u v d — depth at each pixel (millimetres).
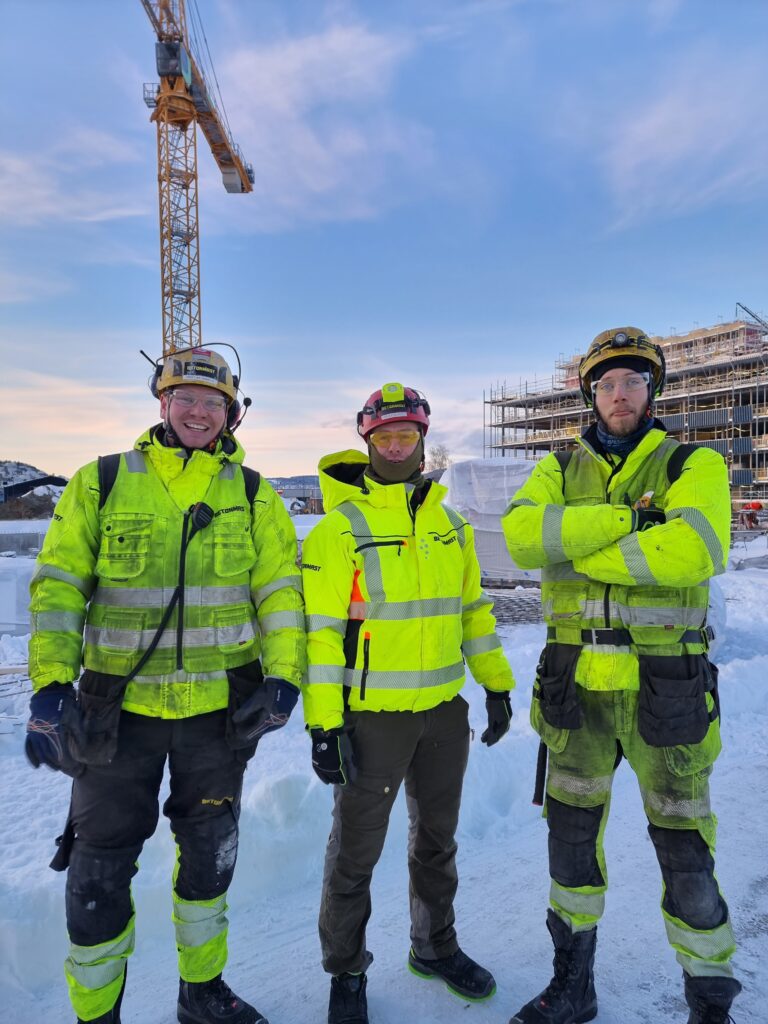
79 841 1983
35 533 16953
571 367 72438
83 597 2025
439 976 2418
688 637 2051
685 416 63344
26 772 4152
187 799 2094
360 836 2213
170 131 46719
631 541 1975
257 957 2605
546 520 2088
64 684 1876
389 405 2271
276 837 3162
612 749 2164
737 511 39344
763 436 56312
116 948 1987
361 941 2246
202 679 2037
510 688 2547
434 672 2277
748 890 2926
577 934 2164
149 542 2023
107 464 2096
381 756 2213
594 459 2250
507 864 3268
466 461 12750
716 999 1956
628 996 2318
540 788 2295
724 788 3969
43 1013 2359
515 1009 2279
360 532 2262
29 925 2566
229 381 2191
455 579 2375
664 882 2078
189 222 47281
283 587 2203
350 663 2229
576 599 2158
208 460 2133
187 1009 2166
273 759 4266
